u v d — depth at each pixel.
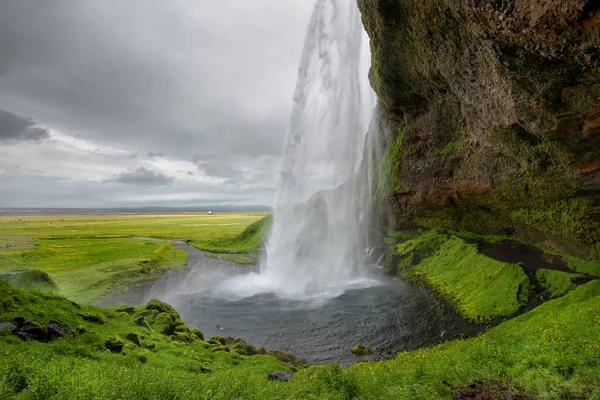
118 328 20.64
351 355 24.25
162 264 57.34
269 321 31.48
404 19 29.27
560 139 22.02
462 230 44.62
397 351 24.41
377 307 33.75
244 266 58.00
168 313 25.31
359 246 56.03
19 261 49.09
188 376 13.06
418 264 44.22
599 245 28.47
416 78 36.78
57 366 11.66
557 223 31.45
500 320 26.86
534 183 30.08
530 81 18.81
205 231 108.88
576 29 13.35
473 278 34.56
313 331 28.83
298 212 63.12
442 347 20.11
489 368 12.32
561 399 9.90
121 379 10.69
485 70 23.56
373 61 40.72
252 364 19.53
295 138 64.81
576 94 17.64
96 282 42.06
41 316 18.36
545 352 12.64
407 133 47.12
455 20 22.97
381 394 10.81
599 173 23.67
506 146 29.09
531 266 32.66
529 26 15.09
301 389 11.30
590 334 13.35
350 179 65.00
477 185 37.16
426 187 44.97
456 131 39.28
